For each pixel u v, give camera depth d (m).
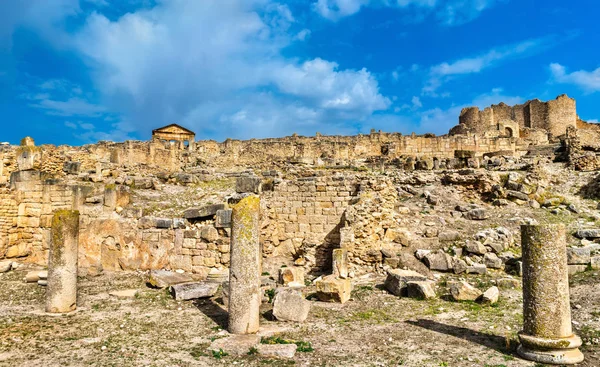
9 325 9.84
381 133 54.50
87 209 19.02
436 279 13.69
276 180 19.27
